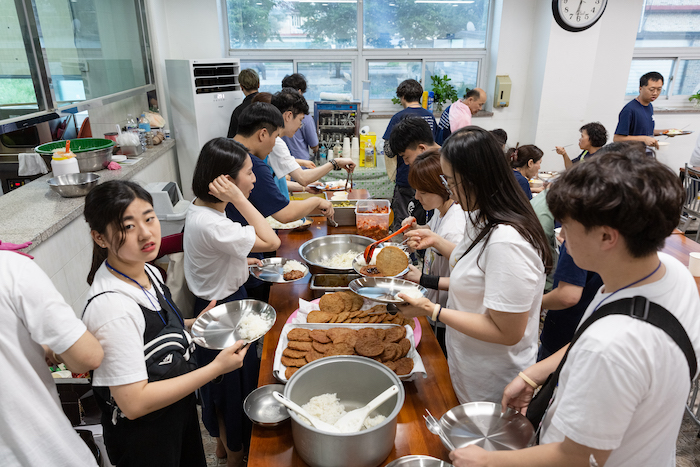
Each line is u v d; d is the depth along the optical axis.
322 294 1.93
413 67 5.79
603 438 0.74
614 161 0.74
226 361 1.22
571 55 5.24
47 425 1.12
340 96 5.14
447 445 1.05
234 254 1.67
